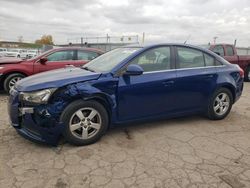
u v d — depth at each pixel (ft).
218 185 9.47
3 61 24.99
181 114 15.26
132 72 12.66
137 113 13.65
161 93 14.06
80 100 12.00
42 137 11.64
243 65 36.68
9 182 9.41
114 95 12.77
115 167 10.57
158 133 14.29
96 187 9.23
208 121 16.60
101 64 14.57
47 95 11.35
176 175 10.06
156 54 14.32
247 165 10.97
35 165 10.60
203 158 11.49
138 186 9.32
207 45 35.04
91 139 12.52
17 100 11.88
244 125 16.02
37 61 25.22
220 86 16.15
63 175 9.93
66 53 26.32
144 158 11.37
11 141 12.82
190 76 14.94
